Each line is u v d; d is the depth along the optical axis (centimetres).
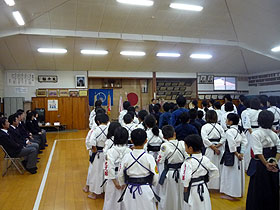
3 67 1002
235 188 302
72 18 687
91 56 974
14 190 359
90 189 324
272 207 229
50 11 634
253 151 230
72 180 404
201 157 209
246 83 1398
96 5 622
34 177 423
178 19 737
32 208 296
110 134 265
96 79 1219
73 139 834
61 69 1092
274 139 230
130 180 193
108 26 757
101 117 318
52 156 580
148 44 899
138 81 1291
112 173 220
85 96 1138
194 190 203
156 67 1171
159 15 701
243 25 790
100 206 299
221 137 323
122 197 198
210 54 1057
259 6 636
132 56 1009
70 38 796
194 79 1327
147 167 194
